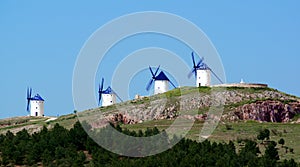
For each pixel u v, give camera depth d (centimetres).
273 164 18788
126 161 19000
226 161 18775
